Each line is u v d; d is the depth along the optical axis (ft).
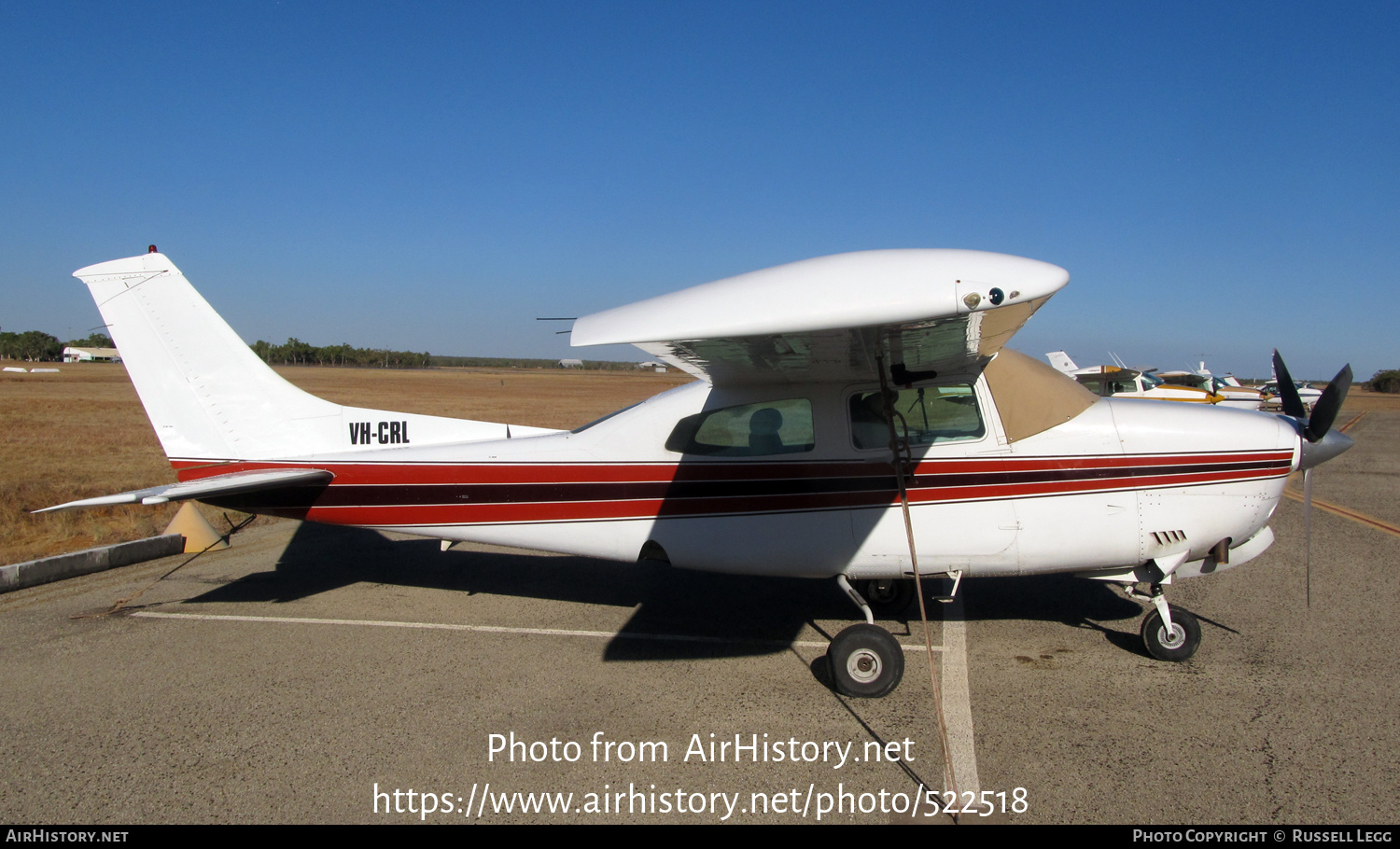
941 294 8.56
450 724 11.88
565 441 15.56
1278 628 15.56
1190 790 9.75
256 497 16.99
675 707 12.44
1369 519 27.58
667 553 14.98
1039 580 19.24
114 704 12.57
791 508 14.17
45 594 18.76
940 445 13.66
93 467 40.63
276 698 12.82
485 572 20.80
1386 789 9.68
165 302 17.07
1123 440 13.41
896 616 16.70
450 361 533.14
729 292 9.28
